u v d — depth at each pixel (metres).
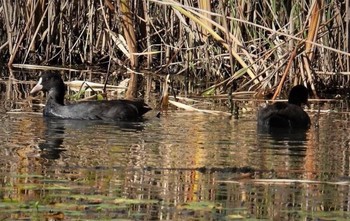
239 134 19.25
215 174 14.51
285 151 17.03
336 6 27.27
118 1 31.48
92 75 31.69
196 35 30.19
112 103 21.92
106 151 16.58
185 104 24.45
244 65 26.45
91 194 12.69
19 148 16.72
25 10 33.50
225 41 27.83
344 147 17.64
